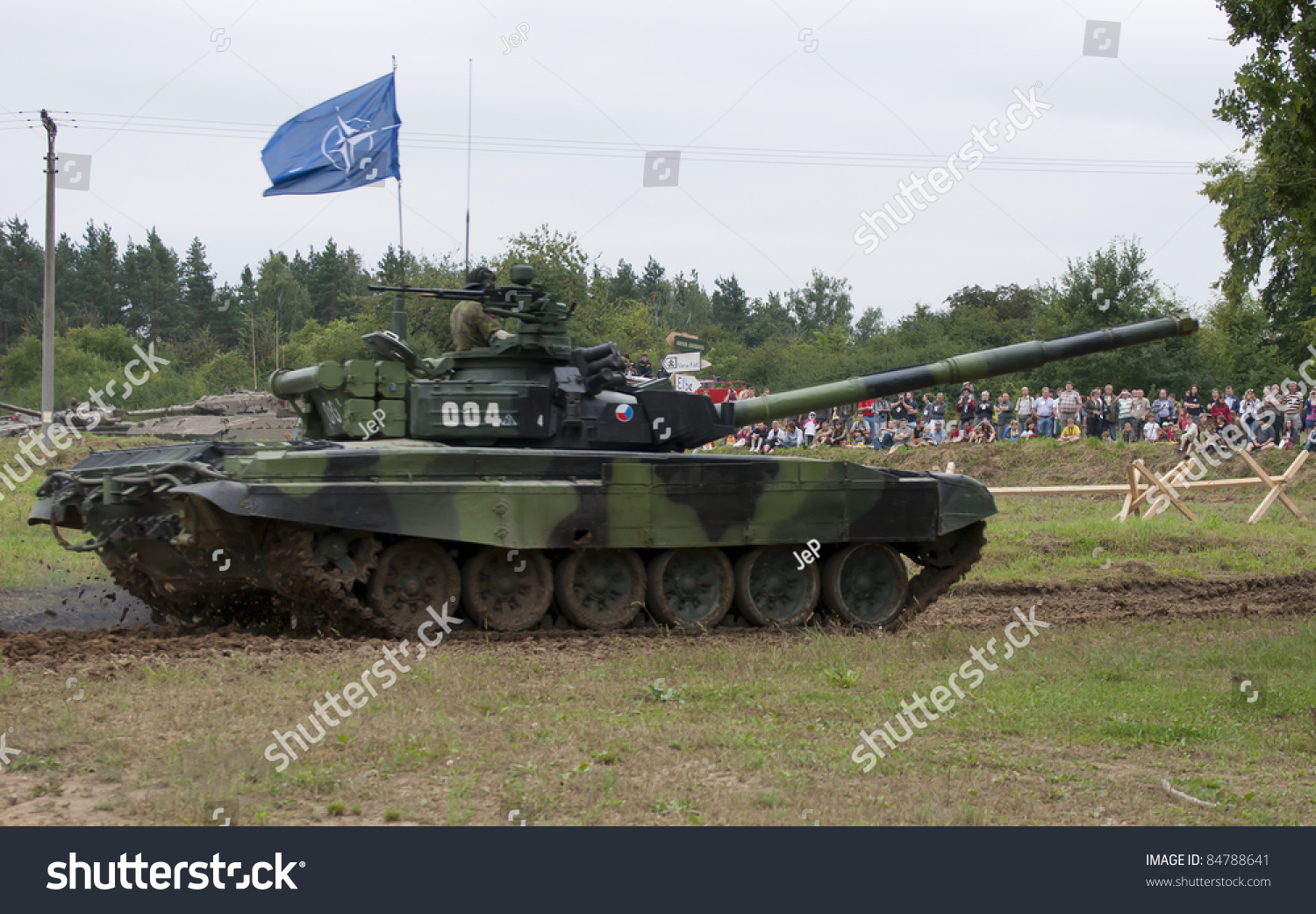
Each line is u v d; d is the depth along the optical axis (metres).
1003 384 46.19
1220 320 46.91
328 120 19.83
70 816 7.64
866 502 16.66
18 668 11.65
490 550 14.70
